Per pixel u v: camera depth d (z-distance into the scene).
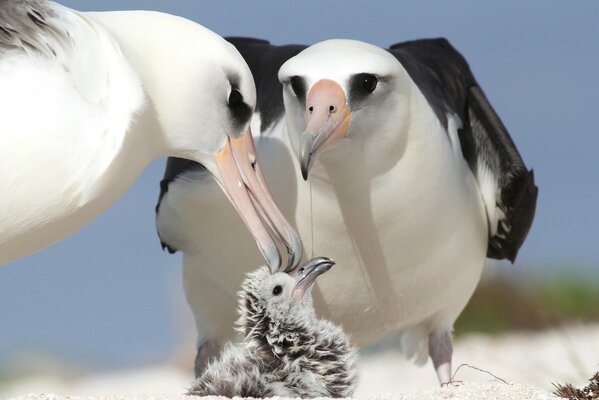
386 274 12.88
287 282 11.09
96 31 10.34
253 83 11.37
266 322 10.99
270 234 11.47
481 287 22.14
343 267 12.79
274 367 10.91
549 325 21.38
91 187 10.13
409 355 14.30
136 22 11.06
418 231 12.66
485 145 13.76
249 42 14.29
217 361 11.97
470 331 21.70
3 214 10.20
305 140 11.34
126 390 21.61
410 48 14.40
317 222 12.51
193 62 11.06
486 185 13.69
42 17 10.23
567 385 11.66
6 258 10.69
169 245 13.48
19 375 23.14
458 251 13.15
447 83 13.93
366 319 13.34
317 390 10.84
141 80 10.73
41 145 10.00
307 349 10.91
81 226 10.52
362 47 11.98
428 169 12.44
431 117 12.50
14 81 10.07
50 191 10.12
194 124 11.20
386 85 11.80
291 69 11.77
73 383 22.59
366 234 12.55
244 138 11.47
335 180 12.20
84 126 10.07
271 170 12.50
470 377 18.45
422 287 13.17
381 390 18.78
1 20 10.17
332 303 13.05
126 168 10.38
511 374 18.34
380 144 12.04
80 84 10.15
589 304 22.12
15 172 10.06
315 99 11.51
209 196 12.57
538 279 22.67
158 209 13.37
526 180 13.31
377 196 12.35
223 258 12.86
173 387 21.70
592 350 19.23
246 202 11.44
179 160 13.08
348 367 11.03
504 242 14.02
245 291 11.15
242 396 10.63
